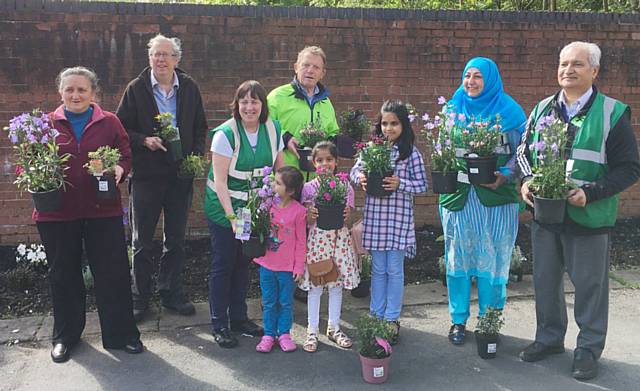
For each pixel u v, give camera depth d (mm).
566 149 3820
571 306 5062
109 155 3904
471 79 4215
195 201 6574
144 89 4648
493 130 4066
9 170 6141
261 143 4277
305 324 4785
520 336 4523
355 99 6645
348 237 4430
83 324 4363
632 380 3855
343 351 4297
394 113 4273
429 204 7039
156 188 4738
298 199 4324
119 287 4215
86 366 4051
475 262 4340
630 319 4793
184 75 4922
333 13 6473
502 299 4406
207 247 6422
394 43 6621
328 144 4227
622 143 3717
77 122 4055
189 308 4922
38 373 3949
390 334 3977
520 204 4734
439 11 6656
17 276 5328
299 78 4848
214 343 4418
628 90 7102
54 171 3816
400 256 4371
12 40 5934
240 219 4000
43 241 4090
